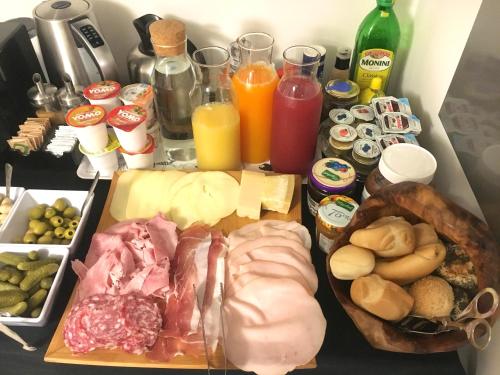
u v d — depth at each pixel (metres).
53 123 0.93
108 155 0.83
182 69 0.83
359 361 0.59
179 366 0.58
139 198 0.79
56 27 0.85
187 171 0.85
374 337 0.54
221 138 0.80
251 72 0.80
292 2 0.94
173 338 0.59
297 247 0.68
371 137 0.81
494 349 0.57
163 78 0.83
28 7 0.96
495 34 0.57
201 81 0.83
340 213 0.68
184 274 0.65
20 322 0.61
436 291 0.54
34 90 0.91
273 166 0.89
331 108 0.93
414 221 0.62
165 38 0.75
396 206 0.60
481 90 0.60
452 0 0.74
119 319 0.58
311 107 0.77
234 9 0.95
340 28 0.98
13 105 0.90
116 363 0.59
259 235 0.72
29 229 0.76
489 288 0.48
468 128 0.64
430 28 0.83
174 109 0.87
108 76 0.91
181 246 0.69
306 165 0.86
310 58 0.86
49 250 0.69
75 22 0.86
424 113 0.87
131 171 0.84
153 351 0.59
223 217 0.77
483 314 0.49
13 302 0.63
